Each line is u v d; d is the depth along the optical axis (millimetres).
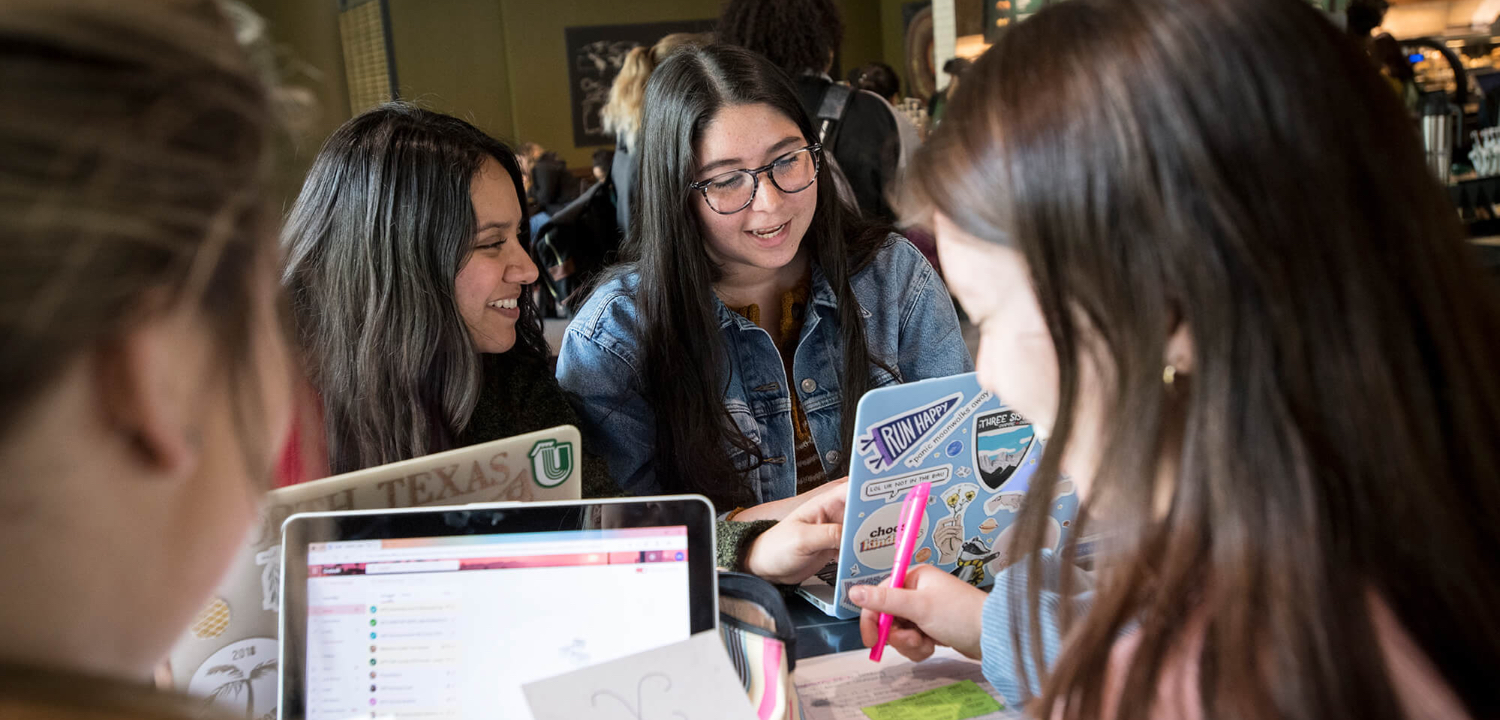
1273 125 523
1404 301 545
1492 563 566
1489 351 571
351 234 1270
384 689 809
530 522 825
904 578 1082
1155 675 566
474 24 8320
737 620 854
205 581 364
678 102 1473
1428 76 3582
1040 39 602
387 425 1281
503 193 1343
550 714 659
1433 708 527
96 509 312
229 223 315
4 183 260
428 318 1268
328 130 1354
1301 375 532
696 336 1543
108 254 274
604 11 8477
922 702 1004
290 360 396
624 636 811
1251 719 526
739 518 1425
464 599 817
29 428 284
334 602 815
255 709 859
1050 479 631
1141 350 559
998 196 597
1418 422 541
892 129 2568
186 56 306
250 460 357
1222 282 532
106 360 297
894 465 1108
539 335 1506
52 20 275
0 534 299
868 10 8547
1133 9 569
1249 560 542
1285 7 544
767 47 2555
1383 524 543
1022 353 660
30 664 303
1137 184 541
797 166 1489
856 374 1643
